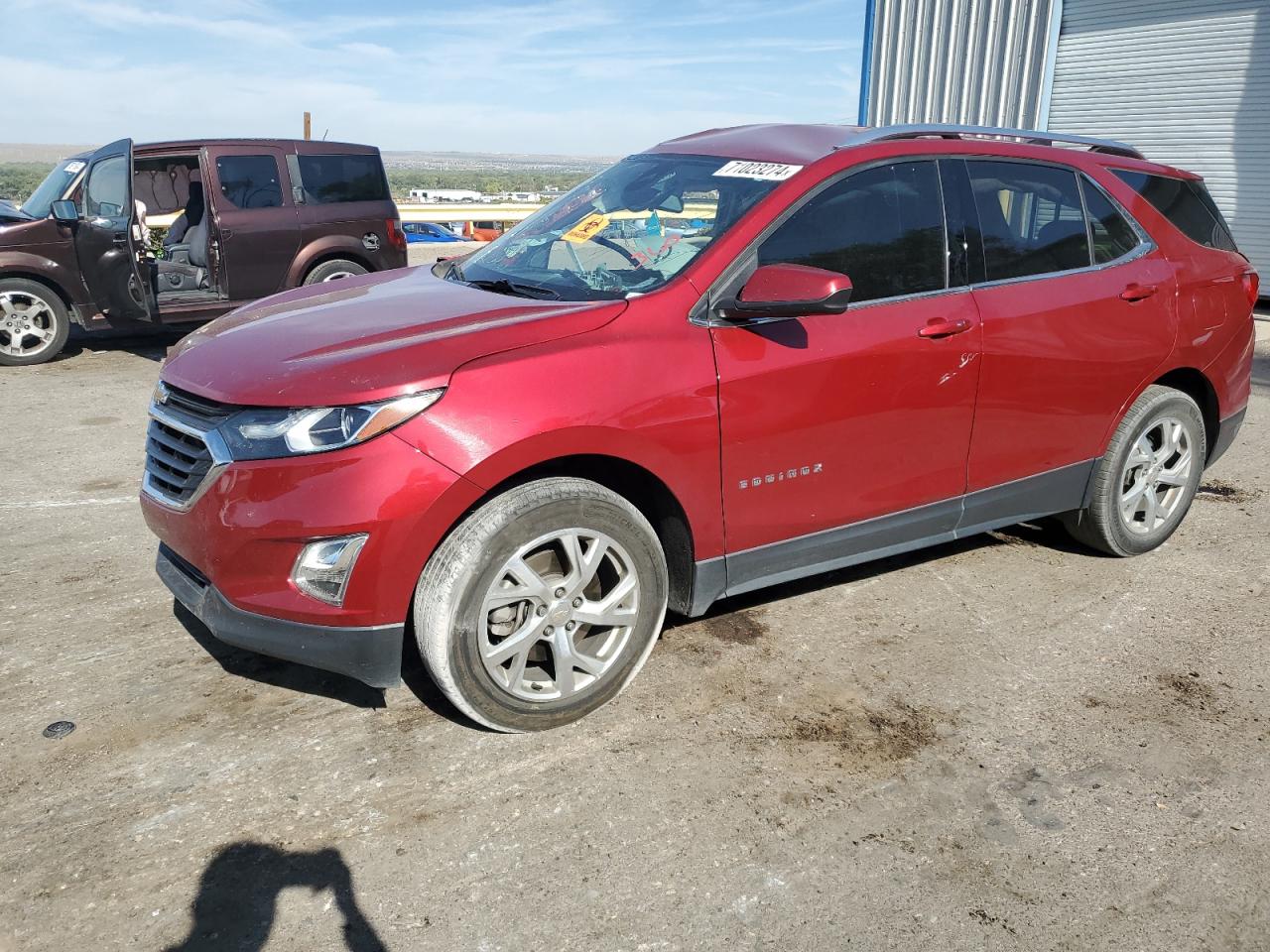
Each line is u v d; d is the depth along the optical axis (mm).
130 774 2678
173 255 8938
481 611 2646
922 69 14562
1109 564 4203
